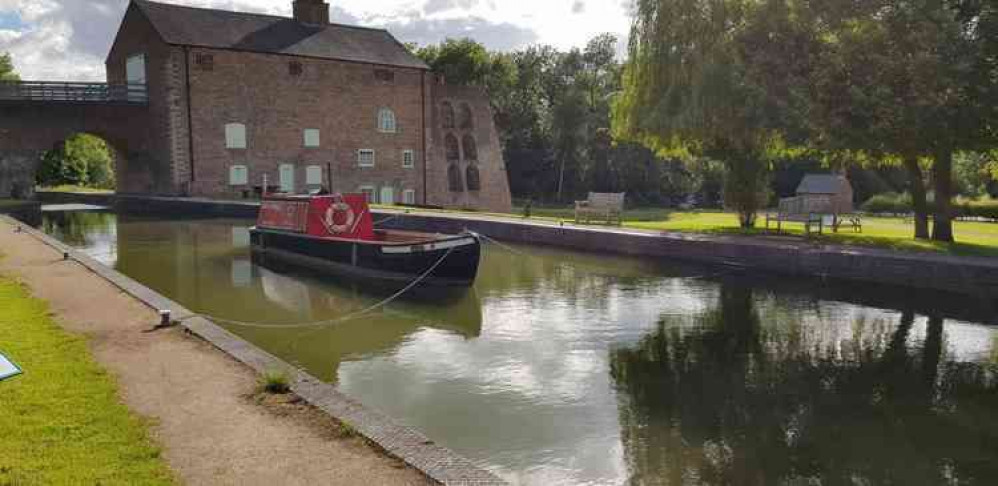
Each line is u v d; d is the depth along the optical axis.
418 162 53.53
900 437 8.40
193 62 43.38
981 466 7.63
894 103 19.30
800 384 10.36
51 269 14.98
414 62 52.84
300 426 6.25
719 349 12.22
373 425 6.26
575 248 24.61
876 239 21.61
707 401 9.59
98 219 35.94
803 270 19.06
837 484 7.18
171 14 44.94
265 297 16.70
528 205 32.66
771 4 22.62
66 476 5.01
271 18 49.50
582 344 12.51
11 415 6.16
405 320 14.41
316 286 18.27
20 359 7.91
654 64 25.75
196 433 6.04
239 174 45.56
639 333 13.29
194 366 8.02
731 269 20.08
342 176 49.78
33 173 42.38
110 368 7.88
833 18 21.80
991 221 37.22
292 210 23.09
